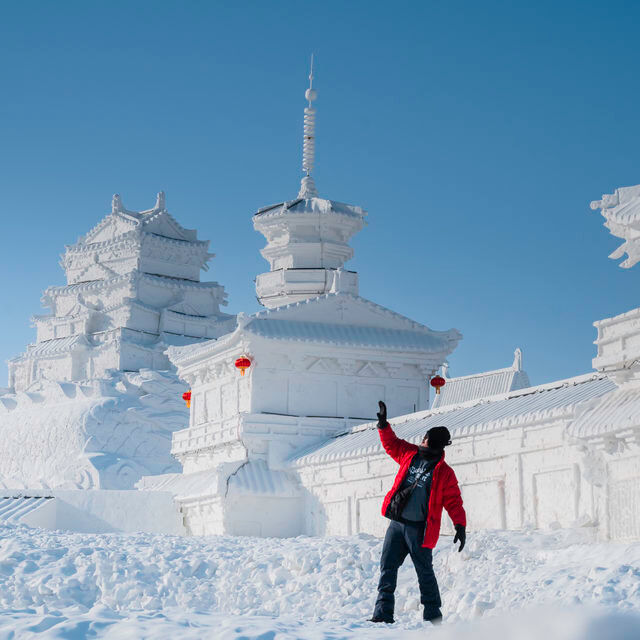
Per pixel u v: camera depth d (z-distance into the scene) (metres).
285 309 38.75
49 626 9.46
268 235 47.19
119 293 74.12
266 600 18.77
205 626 9.76
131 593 19.36
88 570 20.53
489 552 18.67
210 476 38.75
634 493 18.53
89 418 66.56
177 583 20.05
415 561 12.04
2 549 22.88
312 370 38.53
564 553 17.12
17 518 36.41
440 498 12.10
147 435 67.25
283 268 45.97
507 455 25.33
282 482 36.09
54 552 22.33
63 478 65.31
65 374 74.12
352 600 17.30
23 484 68.12
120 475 64.25
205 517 37.06
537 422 24.17
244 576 20.47
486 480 26.08
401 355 39.44
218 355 40.38
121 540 26.19
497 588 15.58
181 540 26.72
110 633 9.12
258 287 46.22
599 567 14.12
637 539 18.33
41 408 71.00
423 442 12.39
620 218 19.59
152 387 68.56
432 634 8.16
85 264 77.81
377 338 39.19
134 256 74.25
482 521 26.11
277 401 37.97
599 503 19.92
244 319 37.47
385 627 11.56
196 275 77.19
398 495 12.15
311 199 46.84
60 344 74.88
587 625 7.05
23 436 69.94
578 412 20.94
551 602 12.94
